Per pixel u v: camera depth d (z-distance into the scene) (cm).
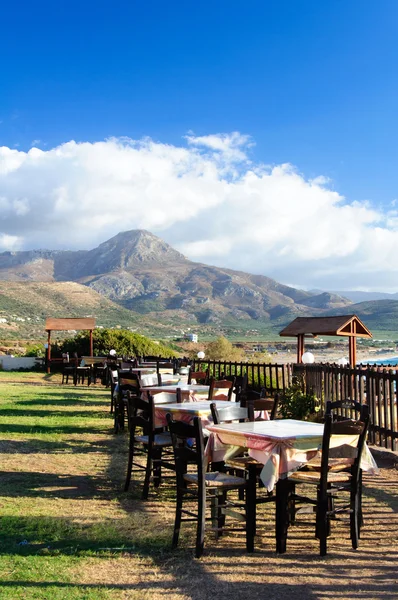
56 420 1533
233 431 649
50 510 735
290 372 1641
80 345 3625
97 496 807
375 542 628
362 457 635
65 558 572
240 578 530
